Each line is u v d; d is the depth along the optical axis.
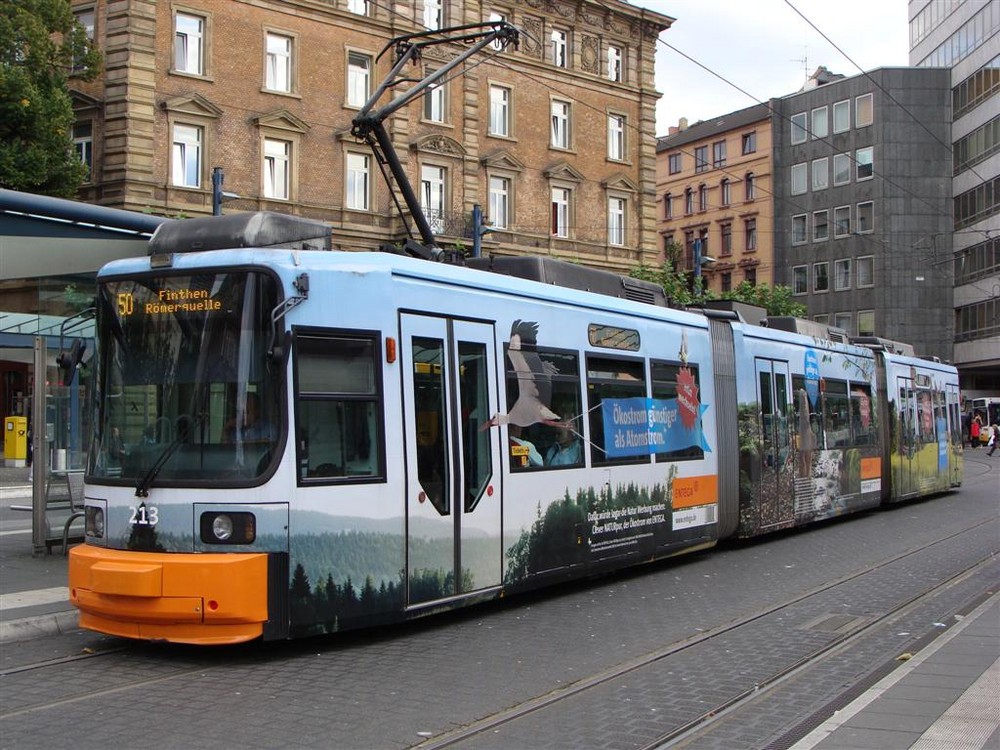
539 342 10.52
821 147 71.69
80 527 13.59
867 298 68.94
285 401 7.88
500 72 44.34
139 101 34.16
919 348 67.56
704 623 9.72
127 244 12.89
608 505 11.48
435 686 7.32
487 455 9.65
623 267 49.06
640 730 6.35
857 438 19.45
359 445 8.37
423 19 41.66
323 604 8.03
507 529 9.85
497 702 6.93
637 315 12.42
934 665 7.94
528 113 45.41
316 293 8.16
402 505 8.63
